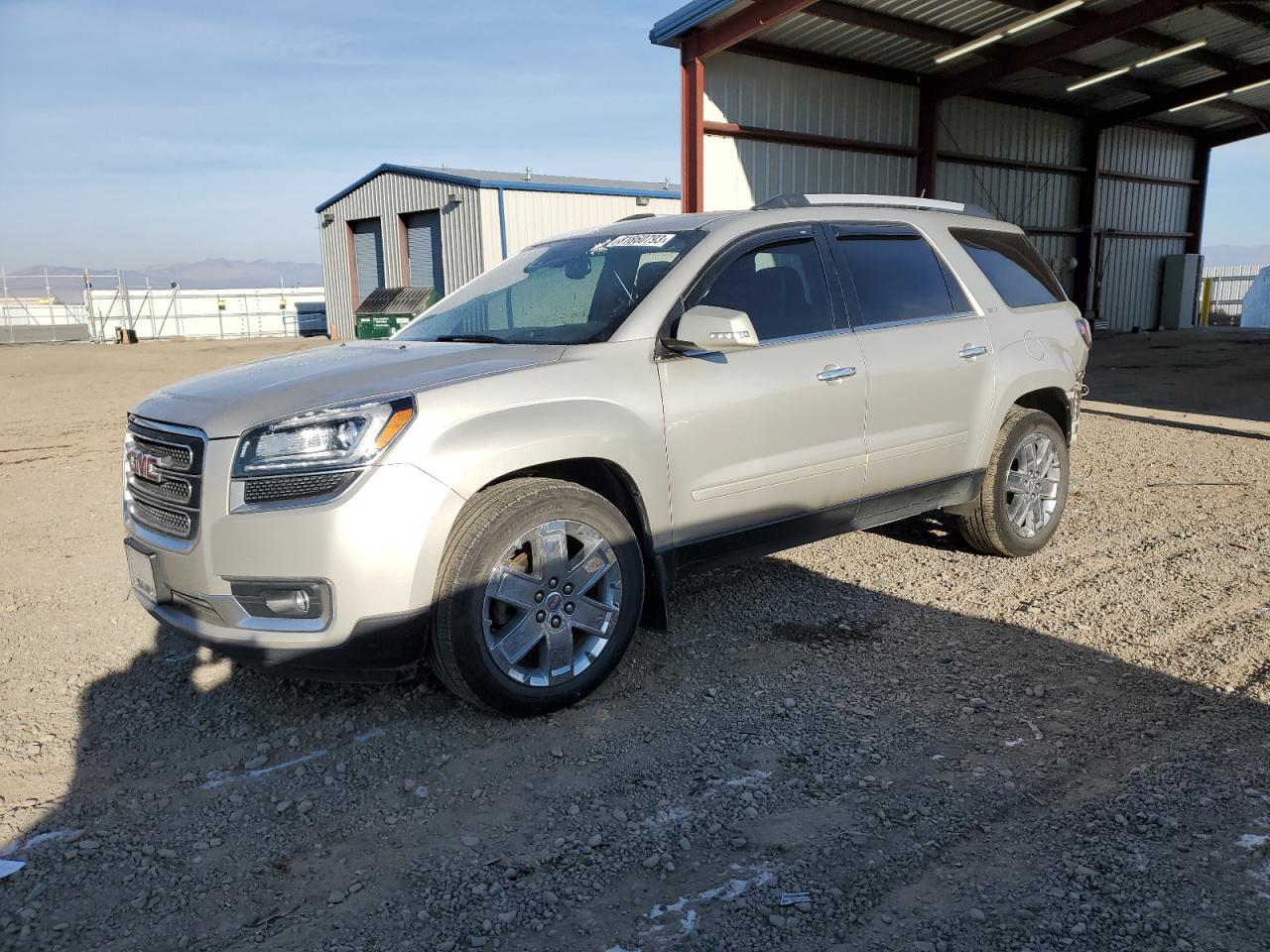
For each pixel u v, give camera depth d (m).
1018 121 20.98
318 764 3.17
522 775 3.06
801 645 4.09
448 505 3.12
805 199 4.55
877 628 4.27
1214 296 33.59
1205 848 2.58
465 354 3.58
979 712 3.43
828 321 4.27
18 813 2.91
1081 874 2.48
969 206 5.34
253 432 3.09
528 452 3.28
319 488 3.03
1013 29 14.77
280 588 3.06
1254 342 21.77
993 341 4.91
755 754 3.16
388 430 3.07
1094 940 2.23
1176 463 7.87
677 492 3.72
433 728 3.39
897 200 4.97
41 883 2.56
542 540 3.34
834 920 2.33
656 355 3.69
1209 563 5.11
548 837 2.72
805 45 15.38
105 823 2.85
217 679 3.86
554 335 3.81
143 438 3.43
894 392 4.39
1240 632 4.13
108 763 3.21
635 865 2.58
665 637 4.21
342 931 2.34
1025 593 4.68
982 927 2.28
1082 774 2.99
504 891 2.48
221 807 2.92
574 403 3.43
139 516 3.51
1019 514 5.17
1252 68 19.72
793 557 5.34
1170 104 21.25
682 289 3.86
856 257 4.50
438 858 2.63
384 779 3.06
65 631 4.46
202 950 2.28
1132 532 5.77
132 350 28.84
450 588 3.16
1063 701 3.50
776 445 3.99
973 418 4.79
